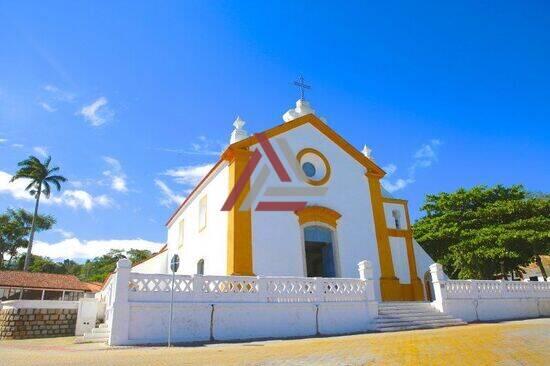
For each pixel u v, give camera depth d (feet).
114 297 35.32
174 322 36.29
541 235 72.84
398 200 74.08
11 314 63.00
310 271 63.77
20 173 150.30
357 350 25.94
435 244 94.53
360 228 64.13
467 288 54.44
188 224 78.33
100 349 31.17
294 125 64.54
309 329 41.68
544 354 22.02
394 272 64.13
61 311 67.26
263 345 31.89
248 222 54.80
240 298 39.99
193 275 38.78
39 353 29.40
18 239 167.43
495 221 87.35
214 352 27.14
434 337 33.14
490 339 29.91
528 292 60.03
